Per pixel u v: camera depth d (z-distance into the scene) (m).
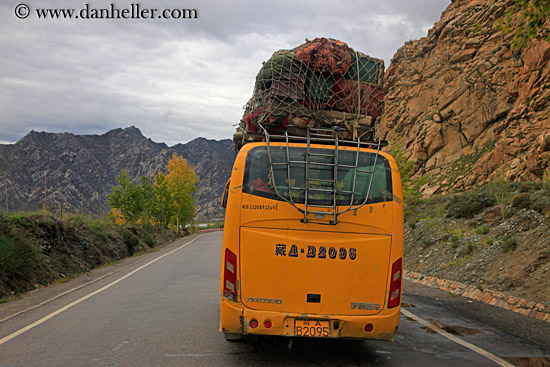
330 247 5.41
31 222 17.22
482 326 7.37
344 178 5.65
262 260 5.38
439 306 9.16
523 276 9.69
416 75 57.44
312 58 6.99
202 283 12.61
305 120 6.92
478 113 43.22
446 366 5.32
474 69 46.38
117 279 14.23
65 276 15.79
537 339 6.54
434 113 49.16
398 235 5.55
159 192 58.47
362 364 5.42
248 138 7.44
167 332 6.89
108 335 6.71
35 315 8.44
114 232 28.14
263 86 7.16
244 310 5.31
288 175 5.58
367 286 5.41
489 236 13.32
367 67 7.37
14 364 5.27
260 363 5.43
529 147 33.66
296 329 5.29
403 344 6.33
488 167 35.97
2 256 12.17
